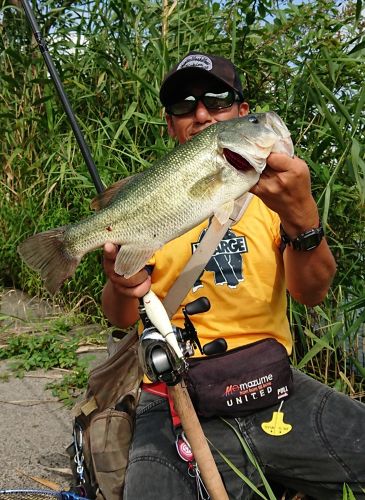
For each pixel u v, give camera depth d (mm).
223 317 1007
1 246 2494
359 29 1669
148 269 1049
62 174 2057
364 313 1346
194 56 1144
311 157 1598
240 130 819
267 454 964
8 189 2527
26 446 1307
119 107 2125
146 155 1995
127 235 914
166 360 825
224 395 949
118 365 1007
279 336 1027
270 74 1800
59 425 1403
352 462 919
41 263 976
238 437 961
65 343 1860
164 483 913
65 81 2107
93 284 2096
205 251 970
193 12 2008
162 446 953
